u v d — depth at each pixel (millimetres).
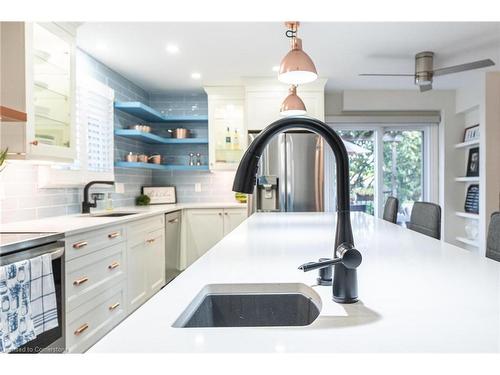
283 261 1234
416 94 4898
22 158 2059
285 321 948
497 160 3941
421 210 2355
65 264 1932
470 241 4586
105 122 3502
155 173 4914
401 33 2934
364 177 5285
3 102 2020
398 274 1031
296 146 4160
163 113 4867
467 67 3211
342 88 4762
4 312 1409
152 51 3260
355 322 664
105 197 3525
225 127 4617
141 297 3023
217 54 3367
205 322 910
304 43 3143
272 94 4215
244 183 734
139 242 2980
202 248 4305
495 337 592
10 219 2357
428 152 5148
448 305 756
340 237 798
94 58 3410
